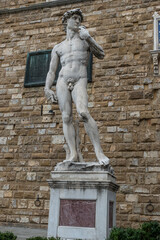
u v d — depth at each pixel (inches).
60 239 293.6
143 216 484.1
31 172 562.6
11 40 648.4
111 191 317.4
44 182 550.6
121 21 583.8
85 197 304.5
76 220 303.0
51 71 370.9
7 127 599.5
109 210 309.1
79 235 296.4
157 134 511.5
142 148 513.0
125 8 587.8
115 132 533.3
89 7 611.2
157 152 504.1
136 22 575.5
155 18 558.6
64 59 355.6
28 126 588.1
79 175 313.4
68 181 311.1
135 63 554.3
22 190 557.9
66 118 342.6
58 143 561.9
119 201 500.7
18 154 579.5
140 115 527.2
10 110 607.2
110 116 542.6
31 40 634.8
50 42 621.0
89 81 567.8
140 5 581.0
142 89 538.0
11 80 624.1
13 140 589.6
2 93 621.9
